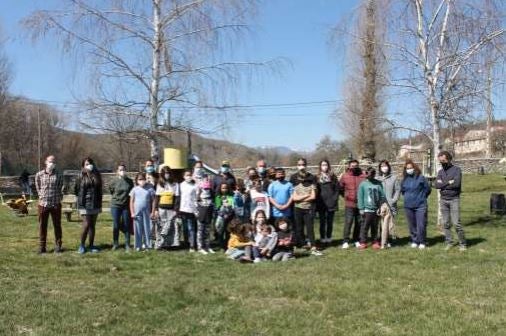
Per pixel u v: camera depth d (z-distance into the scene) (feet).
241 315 24.27
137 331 22.35
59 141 204.44
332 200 42.45
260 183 40.88
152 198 41.29
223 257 37.73
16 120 184.34
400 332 21.98
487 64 45.62
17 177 123.65
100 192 40.19
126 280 30.71
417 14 47.34
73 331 22.17
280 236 37.11
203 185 39.99
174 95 52.95
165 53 52.80
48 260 36.09
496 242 41.14
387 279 30.35
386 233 40.16
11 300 25.80
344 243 40.98
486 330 22.00
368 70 53.42
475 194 89.45
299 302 26.35
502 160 139.85
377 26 49.32
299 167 40.70
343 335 21.86
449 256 36.17
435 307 25.04
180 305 25.79
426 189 40.29
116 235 41.19
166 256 38.06
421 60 47.70
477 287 28.27
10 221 61.52
